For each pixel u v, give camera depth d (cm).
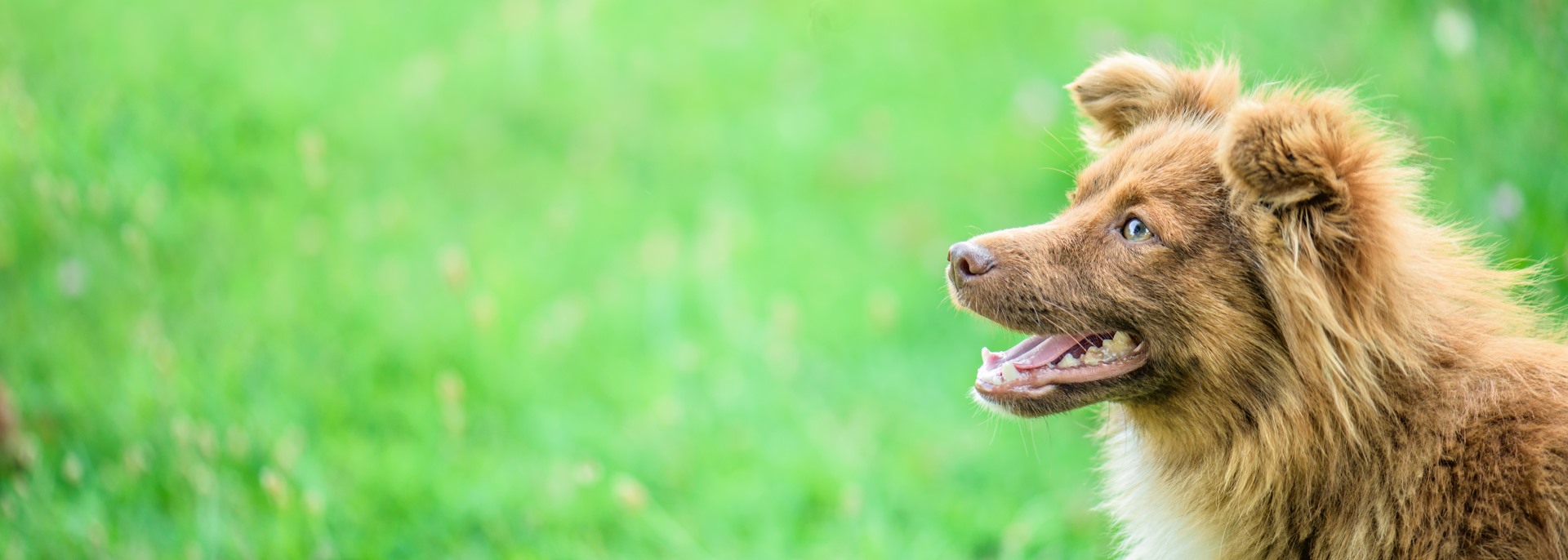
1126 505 352
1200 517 324
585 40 786
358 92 736
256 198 637
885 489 468
